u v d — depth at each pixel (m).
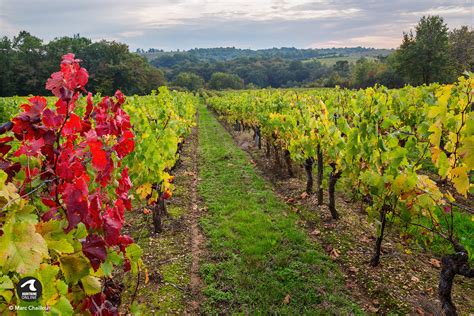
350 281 4.79
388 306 4.21
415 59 41.59
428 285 4.62
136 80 65.06
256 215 7.02
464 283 4.78
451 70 41.09
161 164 5.66
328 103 8.15
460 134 3.44
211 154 13.24
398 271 4.94
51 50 62.72
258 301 4.34
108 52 66.25
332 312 4.09
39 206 2.02
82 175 1.85
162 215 7.09
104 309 2.04
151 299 4.38
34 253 1.29
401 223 4.95
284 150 9.72
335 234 6.11
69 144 1.94
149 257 5.46
